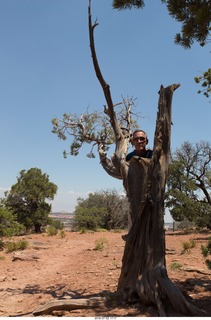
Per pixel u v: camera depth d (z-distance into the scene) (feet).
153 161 18.19
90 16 18.93
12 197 102.63
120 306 18.07
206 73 29.12
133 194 19.11
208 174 92.02
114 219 132.98
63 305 18.49
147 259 18.06
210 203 93.04
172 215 91.20
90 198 144.56
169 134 18.45
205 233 81.51
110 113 21.11
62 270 38.52
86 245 62.95
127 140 21.91
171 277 27.73
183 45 20.80
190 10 19.01
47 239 74.33
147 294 17.17
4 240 71.41
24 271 39.17
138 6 19.63
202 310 16.15
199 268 30.19
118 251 49.37
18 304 23.98
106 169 22.00
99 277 31.30
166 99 18.44
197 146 97.71
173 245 52.47
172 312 16.19
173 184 94.12
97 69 19.71
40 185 104.22
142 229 18.47
